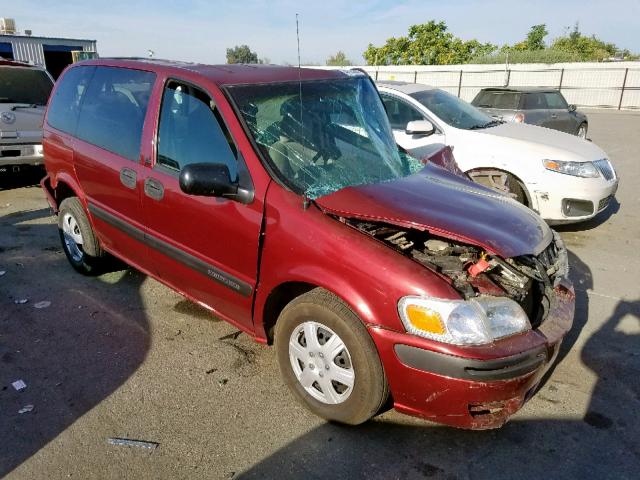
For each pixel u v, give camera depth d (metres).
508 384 2.55
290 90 3.54
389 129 4.10
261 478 2.61
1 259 5.38
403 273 2.58
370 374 2.70
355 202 2.93
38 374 3.45
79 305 4.39
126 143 3.90
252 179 3.06
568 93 26.72
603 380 3.43
